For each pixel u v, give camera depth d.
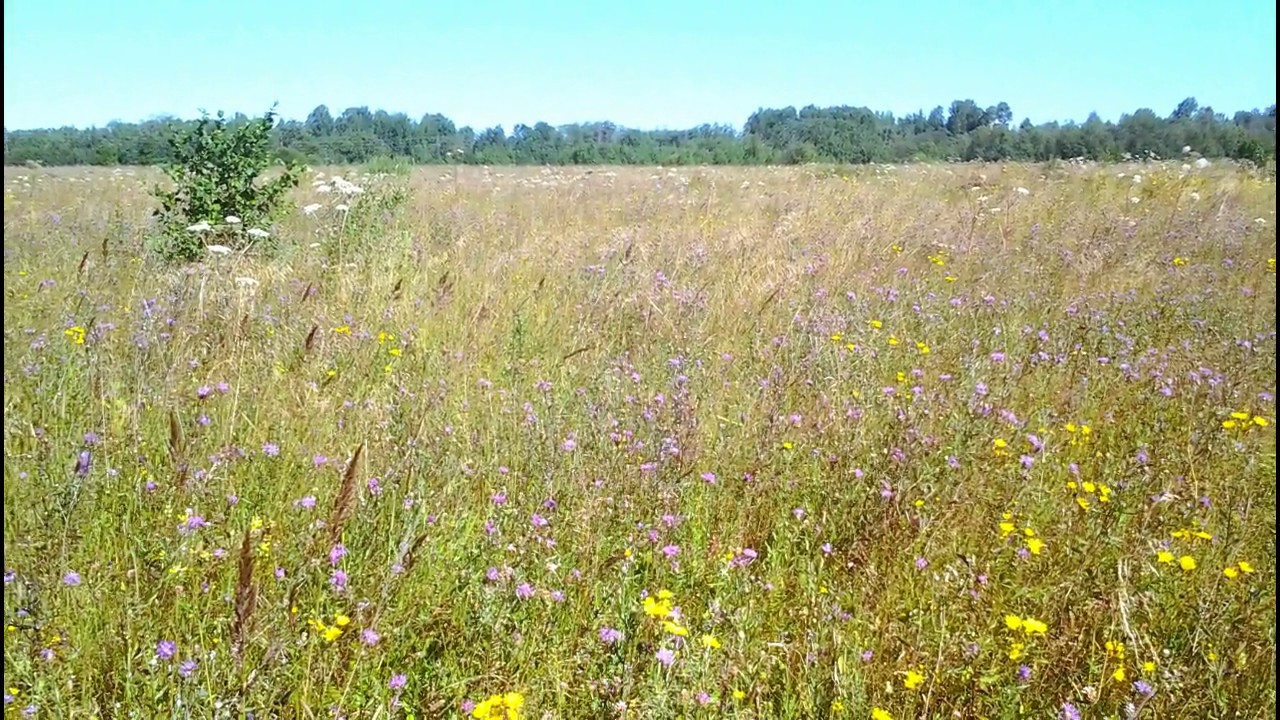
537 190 14.23
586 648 2.73
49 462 3.54
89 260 7.43
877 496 3.61
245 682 2.31
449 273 7.17
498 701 2.36
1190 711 2.61
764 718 2.58
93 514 3.22
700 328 5.97
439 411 4.36
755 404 4.65
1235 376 5.11
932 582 3.13
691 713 2.50
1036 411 4.68
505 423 4.28
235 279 6.55
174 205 8.56
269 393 4.45
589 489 3.64
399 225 9.09
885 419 4.41
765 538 3.55
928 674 2.72
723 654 2.81
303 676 2.51
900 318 6.33
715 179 16.41
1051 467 4.07
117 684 2.50
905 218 10.48
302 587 2.83
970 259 8.41
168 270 7.39
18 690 2.38
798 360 5.30
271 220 8.95
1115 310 6.67
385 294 6.43
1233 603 2.99
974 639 2.85
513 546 3.19
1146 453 4.13
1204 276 7.90
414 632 2.78
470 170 21.17
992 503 3.68
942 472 3.86
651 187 14.79
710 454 4.11
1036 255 8.66
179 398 4.34
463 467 3.76
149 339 4.89
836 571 3.36
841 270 7.67
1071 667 2.75
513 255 8.09
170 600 2.85
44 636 2.54
